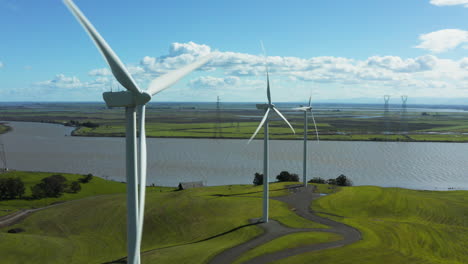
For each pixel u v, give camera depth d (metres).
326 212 62.44
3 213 70.25
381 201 68.50
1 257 45.50
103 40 22.98
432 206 65.62
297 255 41.00
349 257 40.03
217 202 67.31
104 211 66.00
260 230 52.28
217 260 40.53
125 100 25.97
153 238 55.09
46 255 47.75
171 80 29.69
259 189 81.00
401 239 47.59
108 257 47.84
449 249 44.59
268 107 58.16
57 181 88.69
